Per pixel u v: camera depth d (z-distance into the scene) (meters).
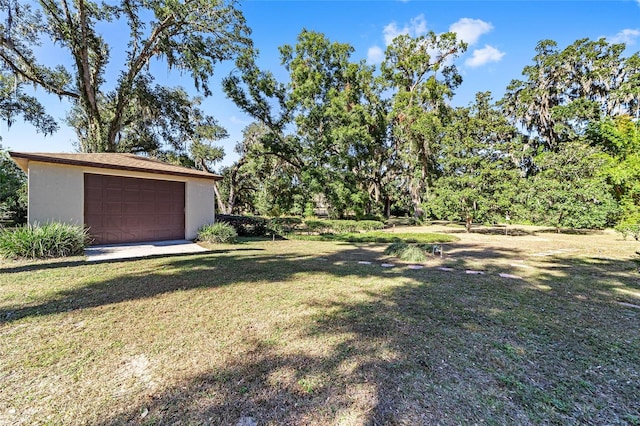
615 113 19.06
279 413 1.77
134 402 1.85
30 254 6.59
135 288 4.39
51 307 3.53
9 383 2.03
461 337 2.88
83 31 13.30
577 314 3.57
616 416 1.80
